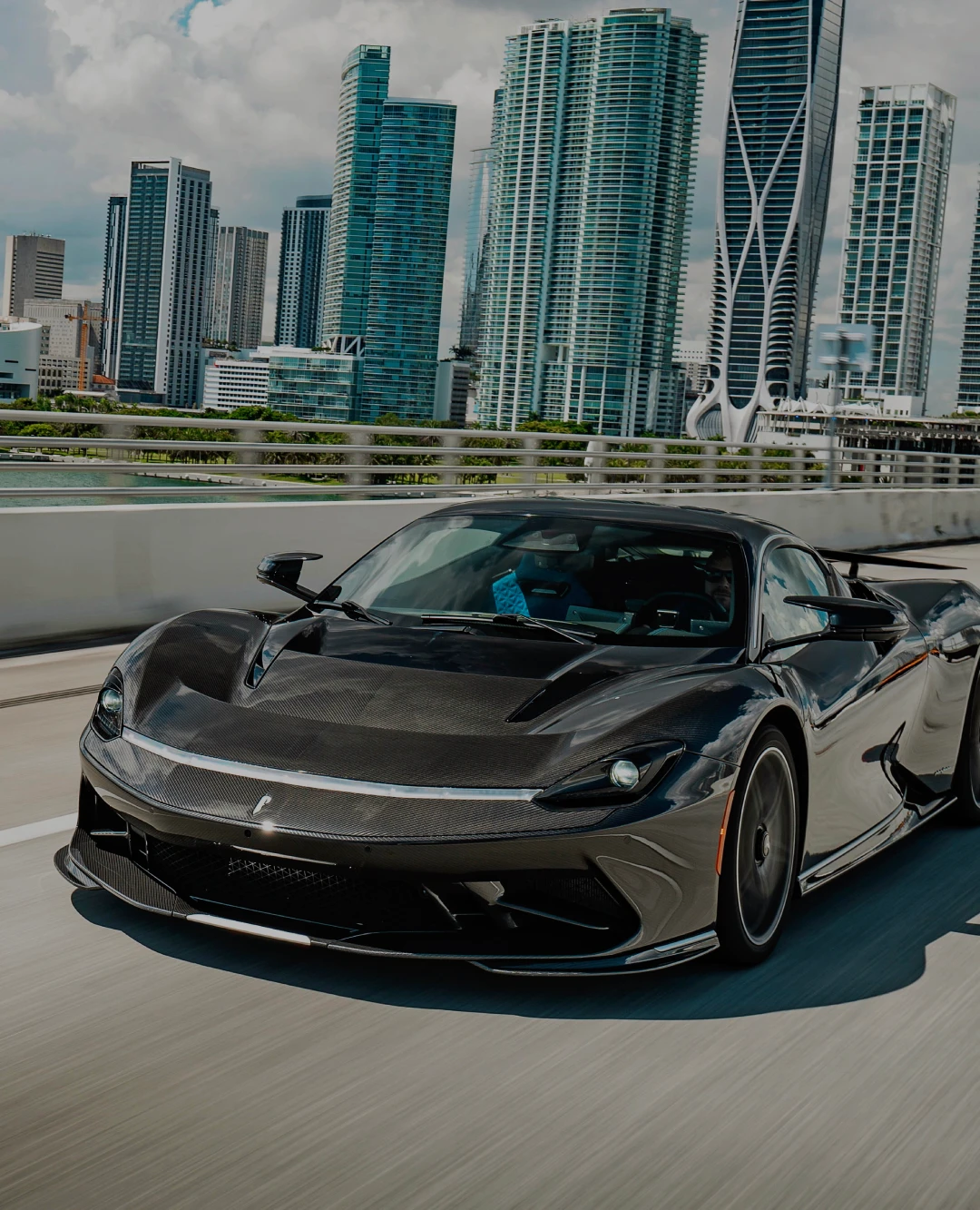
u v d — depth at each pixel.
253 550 9.00
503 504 4.34
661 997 3.01
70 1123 2.29
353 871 2.75
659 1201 2.12
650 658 3.39
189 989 2.90
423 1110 2.40
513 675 3.25
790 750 3.37
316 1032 2.71
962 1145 2.38
